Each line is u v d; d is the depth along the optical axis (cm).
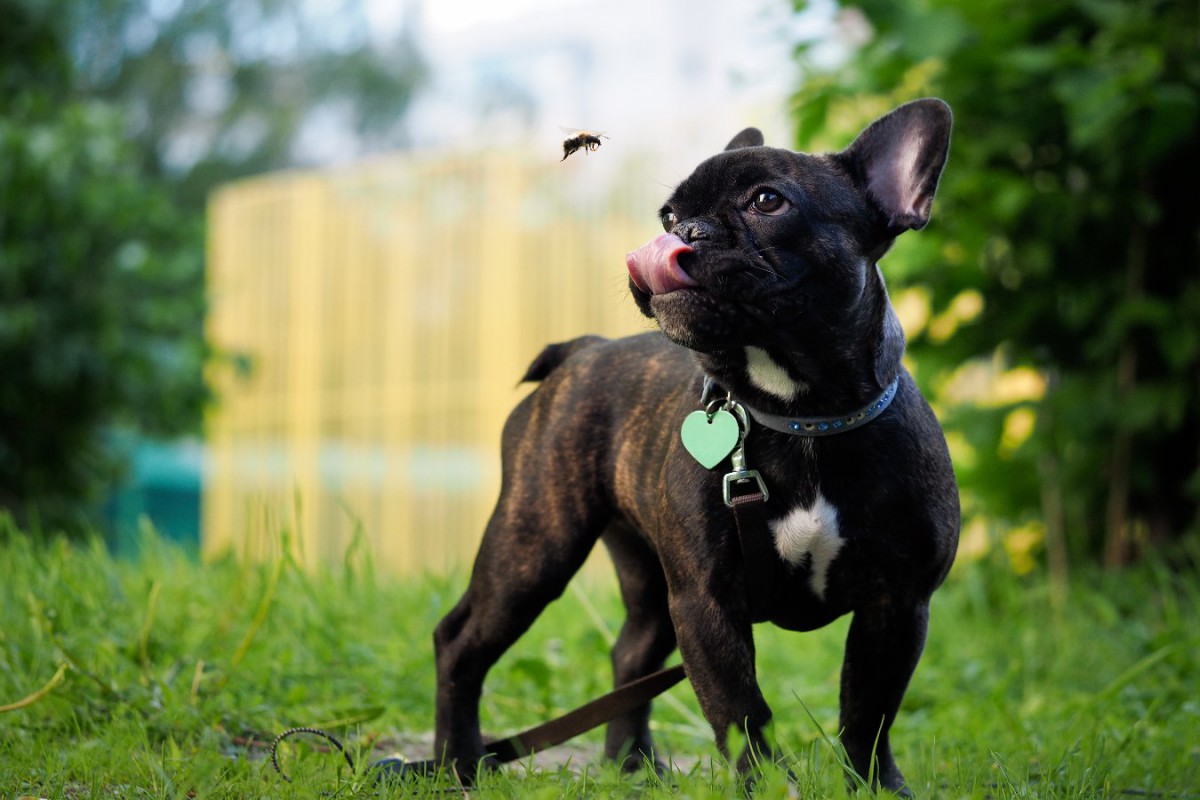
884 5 599
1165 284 641
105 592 476
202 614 486
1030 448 635
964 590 626
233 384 1198
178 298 990
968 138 629
